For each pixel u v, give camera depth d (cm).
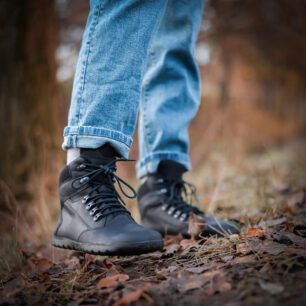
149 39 124
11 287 110
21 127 336
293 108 935
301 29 632
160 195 153
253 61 707
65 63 446
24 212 276
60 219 128
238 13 593
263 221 150
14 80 343
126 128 122
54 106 366
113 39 117
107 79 116
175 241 146
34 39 355
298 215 162
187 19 160
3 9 340
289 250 103
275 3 589
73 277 117
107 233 112
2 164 321
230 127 712
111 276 110
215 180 328
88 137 116
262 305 77
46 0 362
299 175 293
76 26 464
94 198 119
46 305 98
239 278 93
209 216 160
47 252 171
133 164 468
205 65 704
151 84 162
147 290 95
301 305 75
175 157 156
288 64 723
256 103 816
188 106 165
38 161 333
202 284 93
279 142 864
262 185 257
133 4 119
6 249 178
